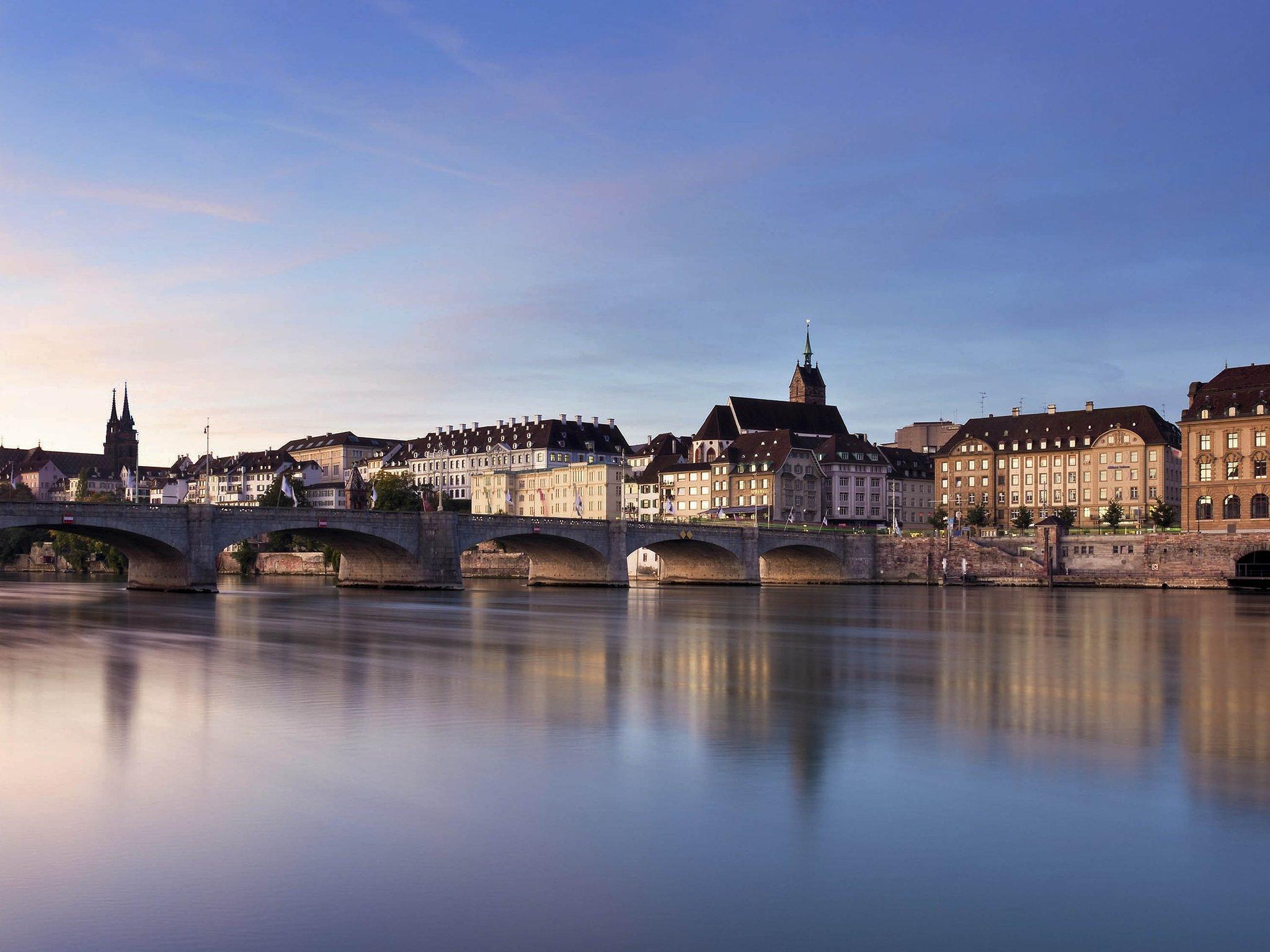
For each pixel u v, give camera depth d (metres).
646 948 18.22
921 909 19.75
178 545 122.12
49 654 58.38
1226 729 35.84
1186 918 19.39
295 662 54.94
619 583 160.88
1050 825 24.41
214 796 26.61
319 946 18.19
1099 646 66.88
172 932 18.75
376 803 26.03
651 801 26.16
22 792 26.97
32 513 109.62
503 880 21.03
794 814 25.20
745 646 65.62
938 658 59.25
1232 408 172.62
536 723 36.47
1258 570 161.88
